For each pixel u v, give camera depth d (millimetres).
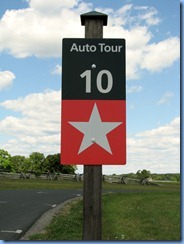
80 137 4996
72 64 5039
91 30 5113
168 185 38969
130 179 39500
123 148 4988
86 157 4984
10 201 16312
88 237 4980
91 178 5000
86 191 5008
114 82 5027
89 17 5133
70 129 4996
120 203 16500
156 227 10969
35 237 9156
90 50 5059
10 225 10797
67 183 33906
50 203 15867
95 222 4984
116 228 10633
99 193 4992
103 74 5031
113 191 24578
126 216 12891
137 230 10508
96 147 4992
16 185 26688
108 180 39094
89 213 4996
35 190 22688
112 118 5008
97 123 5004
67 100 5012
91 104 5008
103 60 5047
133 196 19812
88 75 5031
